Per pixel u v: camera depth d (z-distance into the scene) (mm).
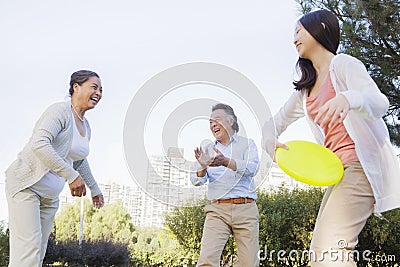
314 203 5453
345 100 1460
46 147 2162
